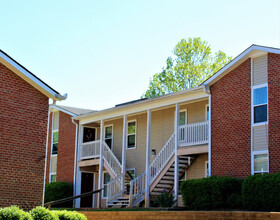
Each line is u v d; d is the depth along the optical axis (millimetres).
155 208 20750
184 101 22891
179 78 42906
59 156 32375
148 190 23719
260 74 19906
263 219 15281
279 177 16859
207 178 19844
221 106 21172
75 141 30922
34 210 14359
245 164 19672
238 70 20797
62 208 26547
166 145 24016
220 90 21359
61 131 32656
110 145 30625
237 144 20172
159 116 26938
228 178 19016
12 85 17703
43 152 18234
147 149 24297
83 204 30469
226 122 20812
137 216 19047
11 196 17062
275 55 19469
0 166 16953
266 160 18953
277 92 19062
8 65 17531
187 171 24359
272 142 18828
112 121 30922
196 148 21984
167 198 21500
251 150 19562
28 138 17875
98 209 23922
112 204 24828
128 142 28953
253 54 20234
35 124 18156
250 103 20016
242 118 20203
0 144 17078
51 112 34094
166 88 43625
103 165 28453
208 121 21797
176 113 23203
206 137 21859
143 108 25188
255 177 17734
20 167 17484
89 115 29234
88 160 29484
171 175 24312
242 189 17969
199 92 22109
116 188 26344
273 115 19031
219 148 20875
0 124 17172
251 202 17516
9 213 13086
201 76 42594
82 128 30969
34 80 17922
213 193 18984
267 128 19156
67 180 31047
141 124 28281
